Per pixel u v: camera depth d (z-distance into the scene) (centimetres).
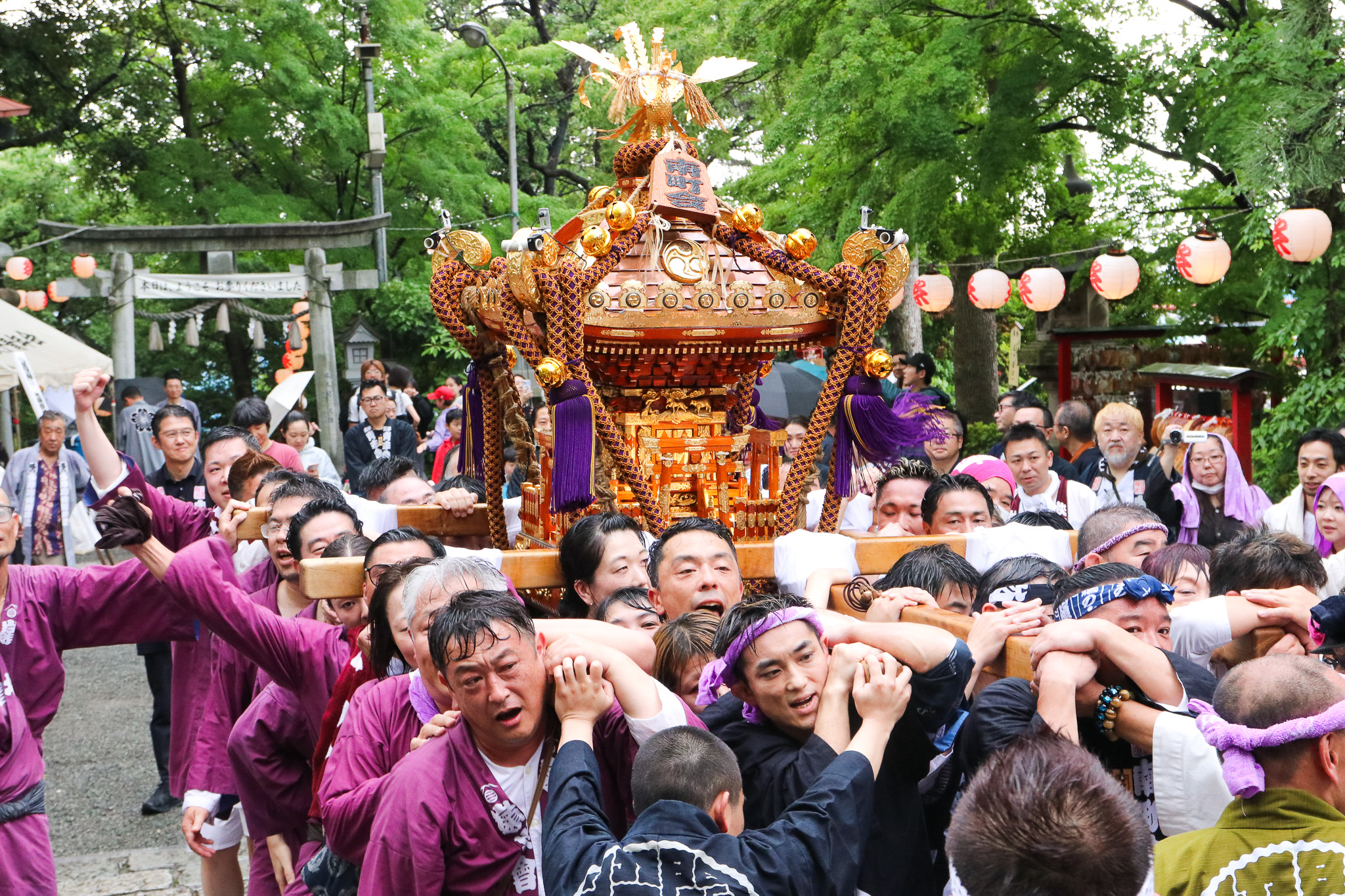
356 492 991
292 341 1769
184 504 466
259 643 337
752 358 359
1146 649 237
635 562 327
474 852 249
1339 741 213
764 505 359
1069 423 816
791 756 244
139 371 2427
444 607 251
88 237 1633
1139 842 179
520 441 384
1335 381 990
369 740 282
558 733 254
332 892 285
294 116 2117
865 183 1237
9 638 393
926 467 446
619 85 369
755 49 1438
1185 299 1277
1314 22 954
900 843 251
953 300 1581
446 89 2256
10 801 373
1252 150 954
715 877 203
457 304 368
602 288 333
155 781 688
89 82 2073
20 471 993
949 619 260
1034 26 1258
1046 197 1468
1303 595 295
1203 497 593
